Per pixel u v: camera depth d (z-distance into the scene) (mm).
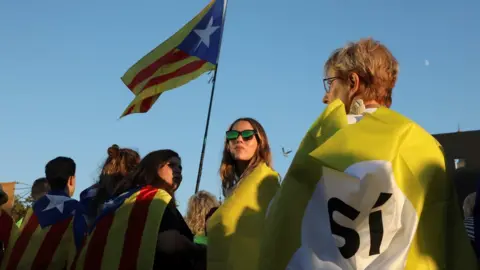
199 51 6449
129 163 4109
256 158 3482
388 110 1574
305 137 1637
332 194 1463
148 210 3164
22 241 4215
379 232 1413
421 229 1480
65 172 4469
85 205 4152
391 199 1413
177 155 3529
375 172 1403
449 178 1534
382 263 1395
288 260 1521
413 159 1476
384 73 1810
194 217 4758
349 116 1679
